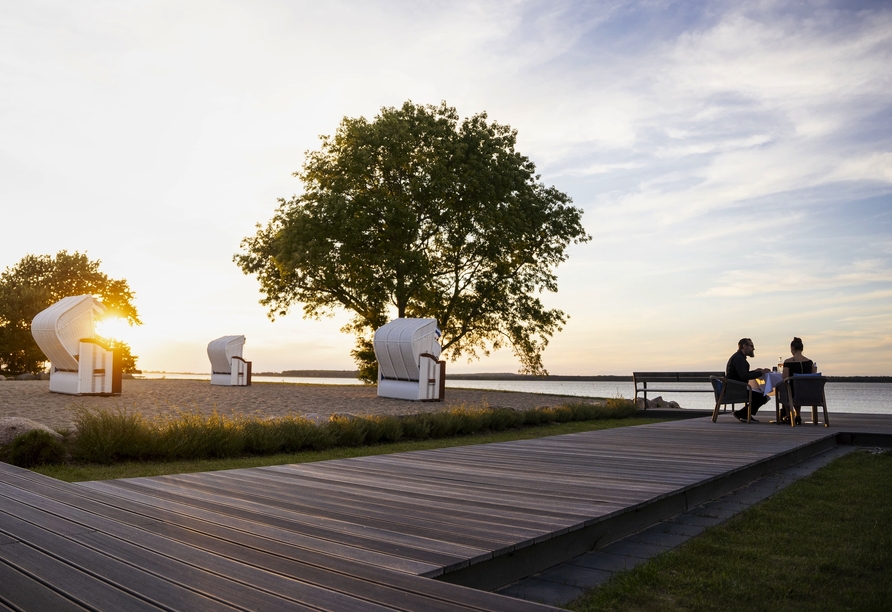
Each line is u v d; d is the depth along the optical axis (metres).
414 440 12.67
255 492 5.48
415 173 29.73
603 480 6.34
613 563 4.38
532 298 31.78
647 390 21.38
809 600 3.76
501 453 8.72
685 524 5.62
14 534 3.61
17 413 12.34
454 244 29.86
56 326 16.67
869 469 8.94
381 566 3.31
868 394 67.38
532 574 4.06
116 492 5.28
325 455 9.98
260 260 32.97
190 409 14.68
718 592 3.84
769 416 17.14
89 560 3.11
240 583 2.83
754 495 7.07
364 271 29.08
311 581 2.91
